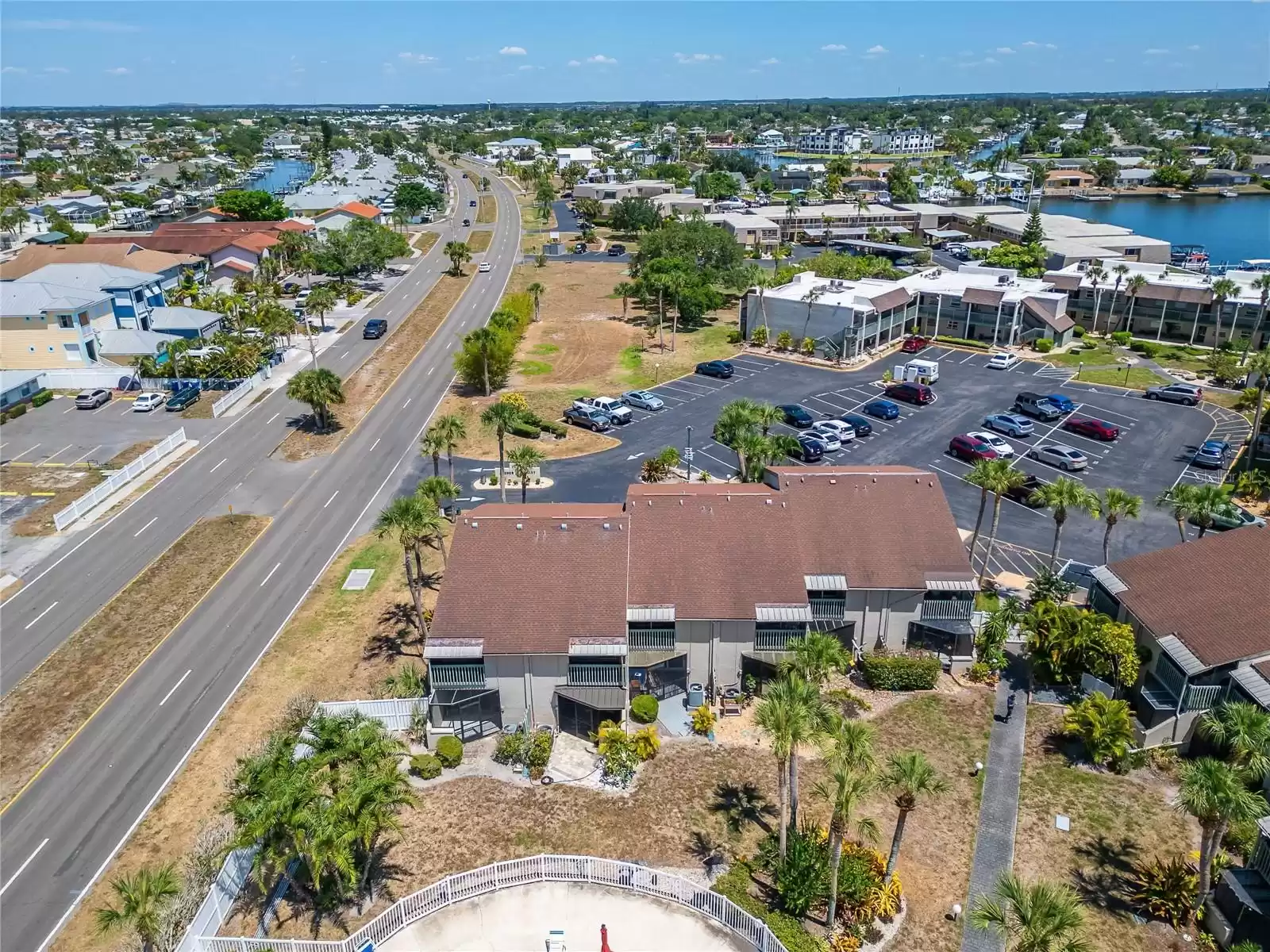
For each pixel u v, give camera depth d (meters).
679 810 36.88
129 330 96.62
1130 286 105.38
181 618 51.66
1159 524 60.50
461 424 57.56
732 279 122.50
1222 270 126.69
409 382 94.44
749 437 54.69
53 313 91.06
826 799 32.31
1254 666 38.34
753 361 99.75
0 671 46.88
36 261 117.38
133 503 66.12
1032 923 25.91
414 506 44.56
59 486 68.62
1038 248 139.00
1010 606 46.16
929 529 47.16
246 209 169.88
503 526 44.62
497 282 144.00
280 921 31.67
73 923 32.25
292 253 142.50
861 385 90.25
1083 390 87.81
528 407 85.12
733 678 44.34
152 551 59.25
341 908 32.19
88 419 82.81
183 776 39.47
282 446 76.81
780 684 33.31
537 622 41.12
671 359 100.56
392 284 141.12
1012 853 34.59
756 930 30.27
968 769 39.09
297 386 77.12
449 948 30.33
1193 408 82.19
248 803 30.50
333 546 59.84
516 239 184.75
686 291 113.50
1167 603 42.84
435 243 179.88
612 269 154.00
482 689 41.22
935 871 33.72
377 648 48.53
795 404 84.44
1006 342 103.06
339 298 129.12
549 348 106.50
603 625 41.03
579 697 40.44
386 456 74.50
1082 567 53.31
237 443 77.50
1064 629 43.59
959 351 102.75
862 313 97.25
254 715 43.34
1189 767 30.48
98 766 40.19
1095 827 35.84
